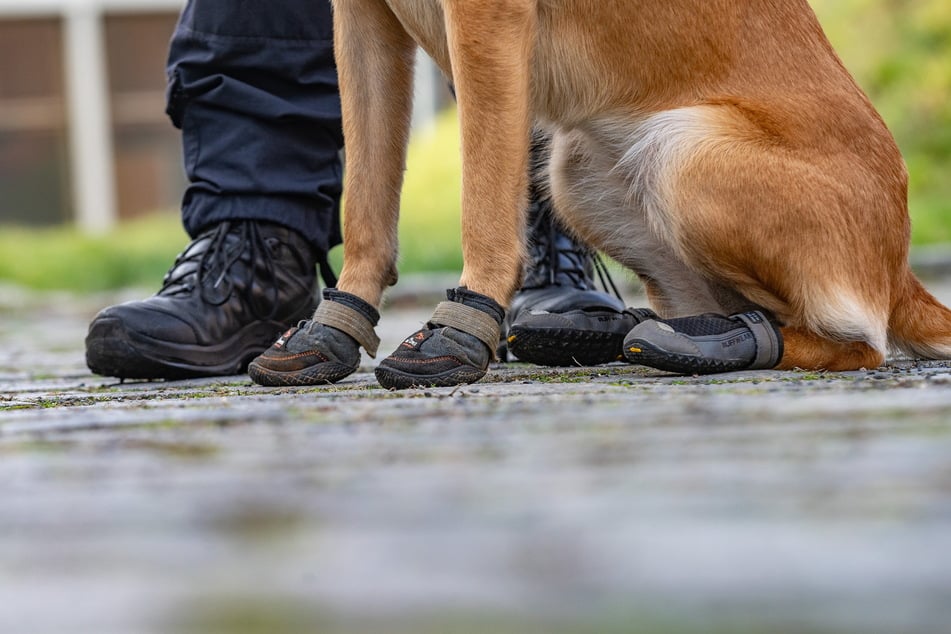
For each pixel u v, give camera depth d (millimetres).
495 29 2381
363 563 949
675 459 1357
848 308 2570
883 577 866
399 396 2166
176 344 3010
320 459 1439
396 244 2713
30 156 18969
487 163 2418
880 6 14945
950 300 6758
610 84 2699
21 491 1305
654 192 2680
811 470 1268
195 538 1057
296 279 3209
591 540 994
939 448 1375
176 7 18906
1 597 889
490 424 1677
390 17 2639
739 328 2570
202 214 3150
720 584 855
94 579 936
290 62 3102
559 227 3328
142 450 1556
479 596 841
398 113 2686
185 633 786
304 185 3150
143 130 19109
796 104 2672
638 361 2508
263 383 2586
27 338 6484
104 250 12500
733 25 2703
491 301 2420
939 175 13094
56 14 18797
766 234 2564
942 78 13961
